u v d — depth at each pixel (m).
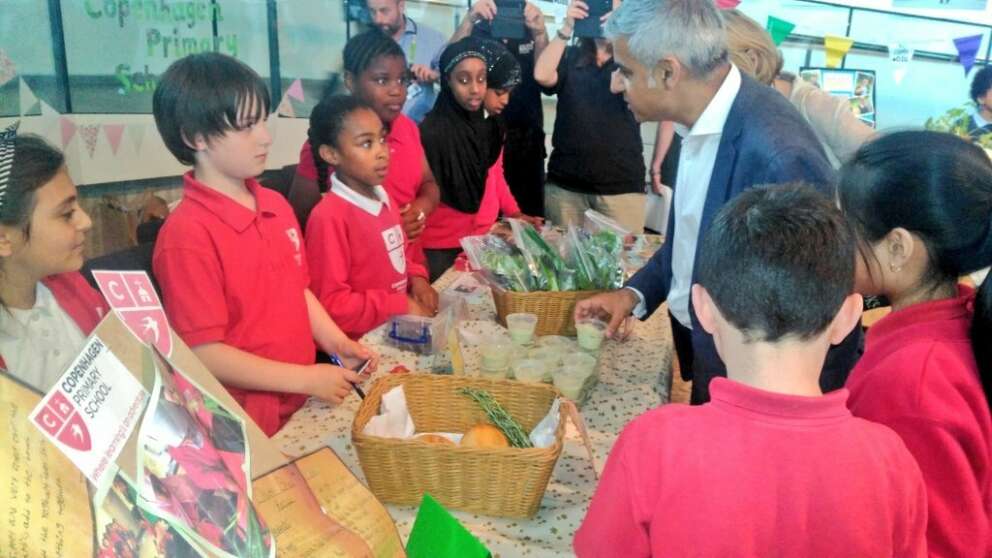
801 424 0.70
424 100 3.30
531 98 3.30
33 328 0.73
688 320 1.61
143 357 0.58
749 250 0.73
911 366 0.85
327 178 2.14
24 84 2.21
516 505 1.05
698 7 1.34
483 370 1.49
